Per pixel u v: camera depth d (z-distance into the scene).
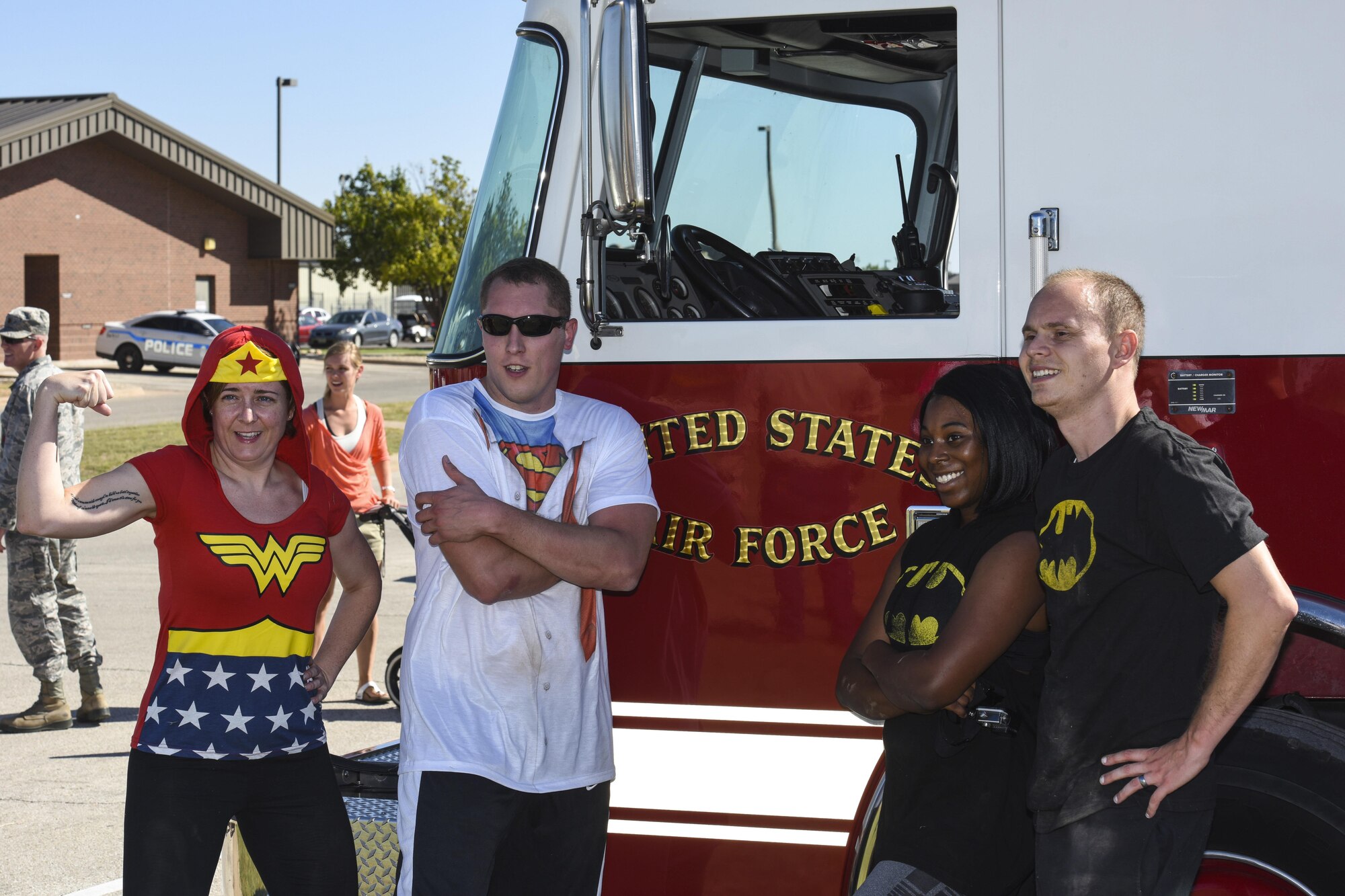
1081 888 2.42
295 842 2.97
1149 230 2.92
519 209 3.39
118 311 36.38
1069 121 2.95
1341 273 2.83
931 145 3.78
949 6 3.01
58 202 34.91
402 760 2.87
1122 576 2.37
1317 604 2.75
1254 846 2.77
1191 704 2.37
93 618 8.84
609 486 2.93
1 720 6.43
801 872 3.12
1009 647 2.63
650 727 3.20
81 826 5.08
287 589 2.94
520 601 2.83
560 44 3.30
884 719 2.68
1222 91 2.89
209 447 2.99
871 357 3.04
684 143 3.64
